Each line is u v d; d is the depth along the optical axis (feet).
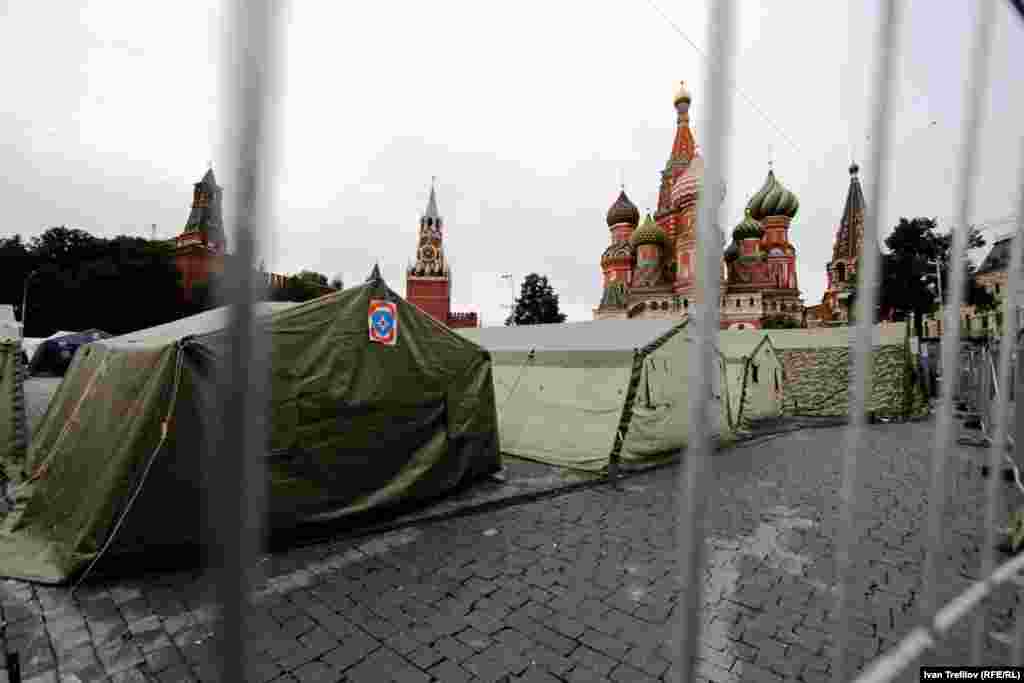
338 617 10.25
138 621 9.91
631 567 12.55
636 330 26.63
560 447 23.21
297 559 12.92
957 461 23.06
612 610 10.55
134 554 11.72
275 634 9.66
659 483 20.36
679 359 25.58
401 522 15.34
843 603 2.85
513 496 18.02
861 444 2.83
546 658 8.99
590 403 23.06
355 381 15.39
